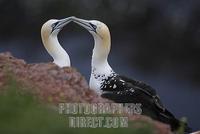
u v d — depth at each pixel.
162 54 40.66
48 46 15.42
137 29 41.72
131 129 10.38
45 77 12.27
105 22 41.88
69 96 11.81
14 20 42.12
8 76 11.95
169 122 13.34
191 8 41.25
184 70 39.78
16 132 9.43
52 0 42.72
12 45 41.78
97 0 42.00
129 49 40.88
